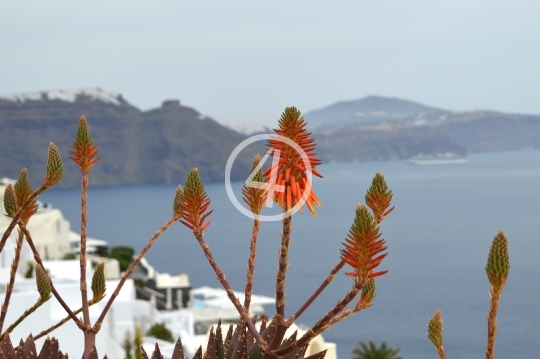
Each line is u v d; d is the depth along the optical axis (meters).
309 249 159.88
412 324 108.88
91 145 4.83
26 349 4.84
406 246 189.12
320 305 123.44
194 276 171.50
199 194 3.94
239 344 4.24
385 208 3.77
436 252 177.25
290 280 145.12
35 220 85.69
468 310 113.25
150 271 99.75
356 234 3.39
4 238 4.63
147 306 45.84
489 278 3.78
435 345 4.30
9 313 21.77
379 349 82.25
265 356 3.85
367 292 3.57
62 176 4.79
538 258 154.50
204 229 4.00
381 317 114.88
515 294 119.19
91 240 118.81
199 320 63.03
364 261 3.40
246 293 4.09
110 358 30.27
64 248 91.62
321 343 11.56
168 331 40.53
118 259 99.44
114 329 32.69
